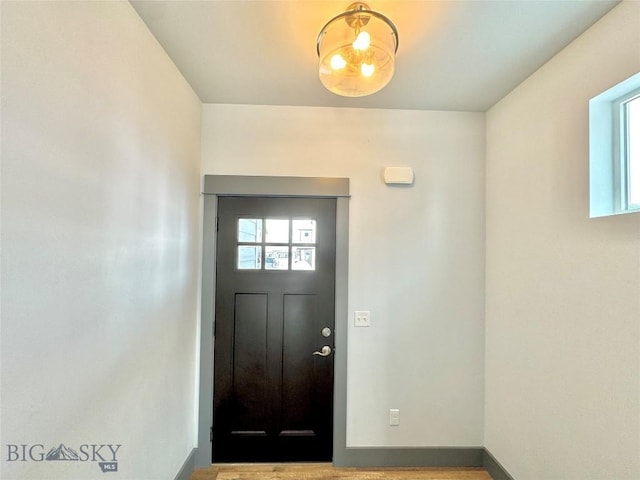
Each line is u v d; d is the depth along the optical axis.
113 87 1.22
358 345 2.25
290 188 2.26
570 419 1.50
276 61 1.76
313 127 2.29
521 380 1.86
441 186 2.31
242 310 2.26
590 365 1.40
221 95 2.15
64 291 0.98
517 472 1.88
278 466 2.19
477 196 2.31
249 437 2.23
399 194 2.30
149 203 1.52
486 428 2.21
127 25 1.32
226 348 2.25
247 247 2.28
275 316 2.27
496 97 2.11
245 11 1.38
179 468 1.90
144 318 1.48
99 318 1.15
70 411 1.01
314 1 1.32
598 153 1.43
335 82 1.45
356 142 2.30
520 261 1.90
